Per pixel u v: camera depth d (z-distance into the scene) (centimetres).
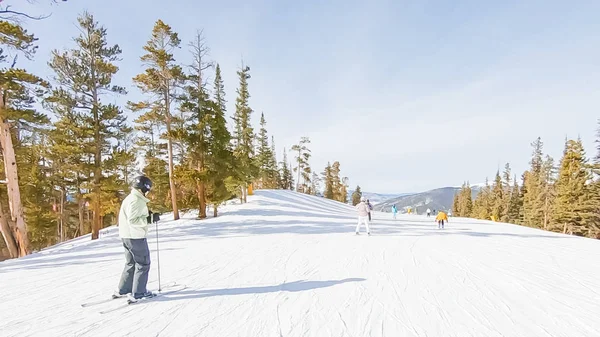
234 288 524
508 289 515
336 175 7156
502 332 358
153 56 1903
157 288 530
